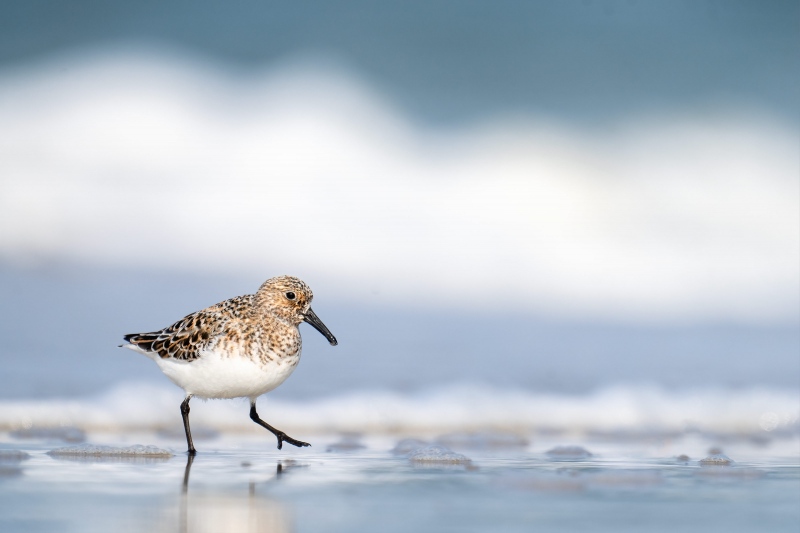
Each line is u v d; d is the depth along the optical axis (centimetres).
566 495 686
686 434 1074
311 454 885
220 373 872
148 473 747
